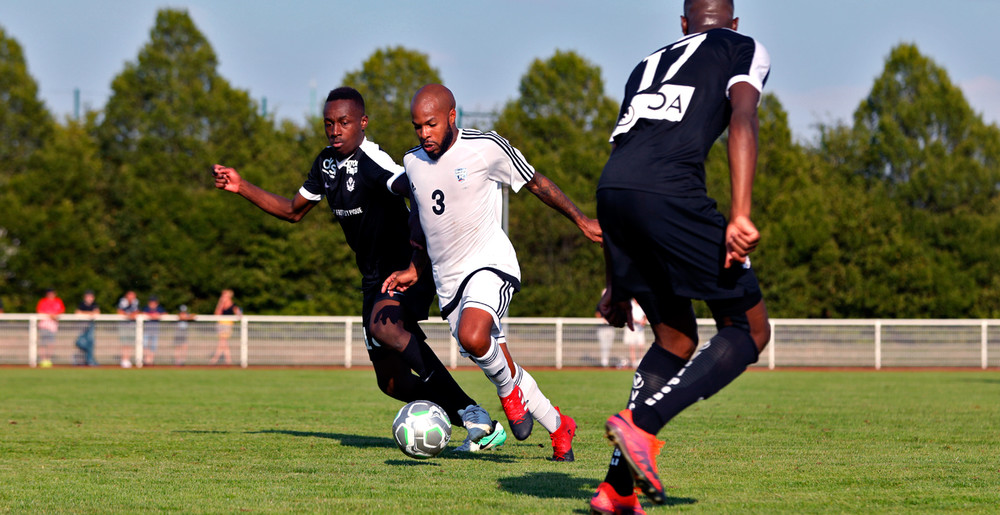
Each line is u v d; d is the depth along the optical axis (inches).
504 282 378.9
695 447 459.5
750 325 245.3
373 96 3863.2
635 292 253.0
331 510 270.4
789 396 911.7
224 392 927.0
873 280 2586.1
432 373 426.3
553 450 424.2
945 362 1657.2
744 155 225.6
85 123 3506.4
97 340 1540.4
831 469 370.6
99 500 289.9
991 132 3282.5
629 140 244.4
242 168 3090.6
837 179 3326.8
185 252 2699.3
